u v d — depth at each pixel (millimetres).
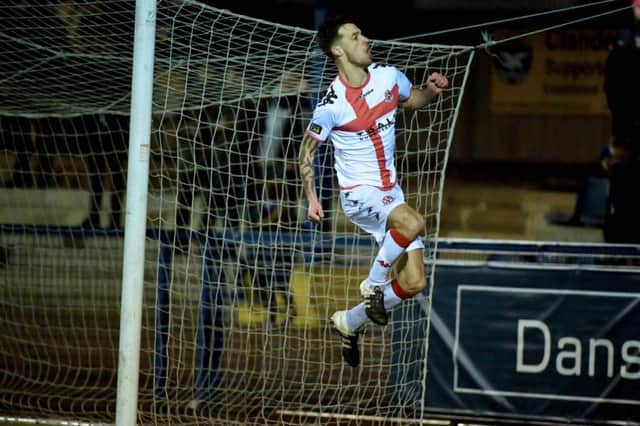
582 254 20000
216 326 22250
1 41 22156
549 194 58906
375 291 16766
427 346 19703
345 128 16422
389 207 16547
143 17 16703
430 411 20422
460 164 72750
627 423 19828
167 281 21984
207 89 21891
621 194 27219
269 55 20297
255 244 21391
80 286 26391
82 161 31141
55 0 22000
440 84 17125
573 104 69938
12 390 22359
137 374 17016
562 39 69062
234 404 21625
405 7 40938
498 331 20234
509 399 20188
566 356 20047
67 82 22641
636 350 19812
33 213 35500
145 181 16875
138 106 16781
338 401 21047
